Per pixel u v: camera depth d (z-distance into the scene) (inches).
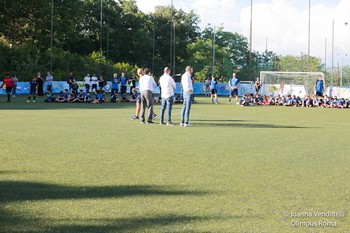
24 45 2247.8
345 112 1091.3
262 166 357.7
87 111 919.0
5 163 350.0
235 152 423.8
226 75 3853.3
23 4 2253.9
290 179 313.4
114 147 438.6
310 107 1318.9
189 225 214.1
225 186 289.6
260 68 4397.1
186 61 3764.8
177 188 281.7
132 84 1396.4
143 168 340.5
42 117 756.0
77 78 2212.1
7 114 808.9
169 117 677.3
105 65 2415.1
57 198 255.1
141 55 3513.8
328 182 306.2
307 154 420.5
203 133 573.3
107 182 294.0
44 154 391.2
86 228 208.1
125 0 3617.1
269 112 1030.4
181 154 406.3
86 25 3243.1
